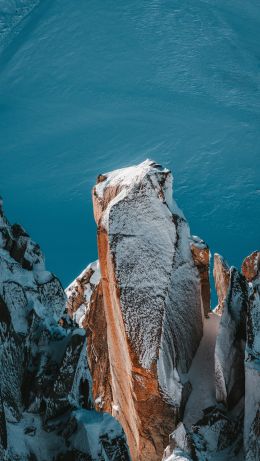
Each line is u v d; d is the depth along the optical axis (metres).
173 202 11.16
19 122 132.88
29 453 7.59
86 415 7.79
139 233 10.80
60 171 115.12
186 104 136.50
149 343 10.65
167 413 10.66
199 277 11.22
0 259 8.47
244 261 12.68
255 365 9.73
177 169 117.25
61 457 7.63
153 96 140.25
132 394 10.79
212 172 114.69
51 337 8.23
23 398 7.82
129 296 10.69
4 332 7.74
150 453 10.77
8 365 7.75
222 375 10.47
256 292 10.30
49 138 125.12
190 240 11.36
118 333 11.16
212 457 9.95
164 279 10.78
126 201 10.82
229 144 122.00
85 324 13.01
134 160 120.56
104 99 140.25
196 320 11.17
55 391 7.85
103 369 12.78
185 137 126.06
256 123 128.88
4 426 7.30
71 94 141.62
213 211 102.94
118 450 7.68
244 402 10.51
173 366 10.77
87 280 14.96
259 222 98.31
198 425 10.20
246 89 140.38
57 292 8.94
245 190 106.38
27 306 8.35
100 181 12.10
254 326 10.12
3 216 8.80
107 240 10.84
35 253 8.95
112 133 128.12
